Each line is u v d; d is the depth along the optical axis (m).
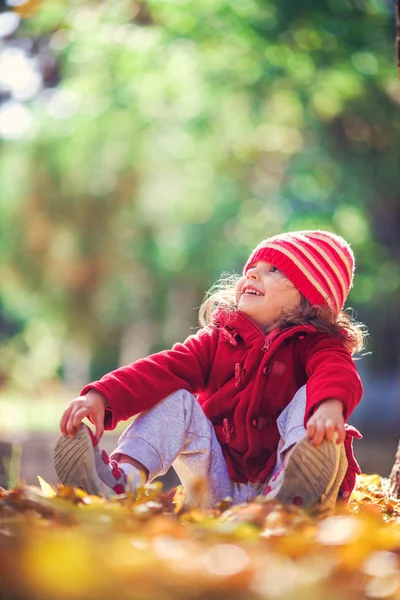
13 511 2.27
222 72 15.93
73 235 21.64
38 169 21.14
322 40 14.90
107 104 17.86
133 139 18.89
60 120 20.38
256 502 2.55
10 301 27.95
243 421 3.24
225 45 15.19
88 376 31.42
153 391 3.15
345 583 1.61
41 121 20.45
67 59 16.59
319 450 2.66
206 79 16.05
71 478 2.78
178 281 22.73
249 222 19.42
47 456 12.13
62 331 24.81
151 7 15.13
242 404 3.25
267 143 18.34
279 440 3.22
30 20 14.71
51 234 21.91
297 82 15.80
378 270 18.81
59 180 21.17
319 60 15.08
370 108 16.80
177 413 3.13
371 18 15.30
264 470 3.17
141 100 17.59
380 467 11.45
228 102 16.66
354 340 3.44
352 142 18.33
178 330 23.67
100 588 1.47
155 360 3.27
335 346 3.21
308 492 2.65
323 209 18.70
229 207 19.55
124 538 1.82
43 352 31.27
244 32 14.82
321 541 1.88
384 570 1.67
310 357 3.22
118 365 25.42
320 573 1.58
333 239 3.57
